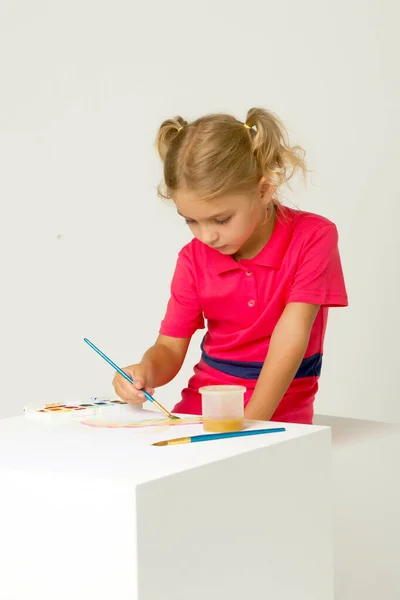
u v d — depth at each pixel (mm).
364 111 2703
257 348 1888
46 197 3303
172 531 1010
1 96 3361
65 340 3303
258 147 1673
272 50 2840
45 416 1441
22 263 3363
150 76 3074
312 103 2783
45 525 1044
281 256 1813
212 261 1871
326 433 1271
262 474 1145
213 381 1943
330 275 1801
